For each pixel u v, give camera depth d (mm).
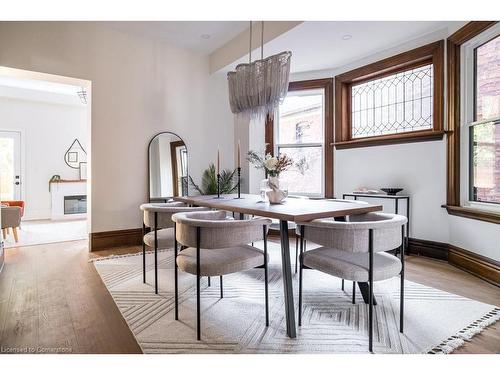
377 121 3943
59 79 3637
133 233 4059
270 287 2525
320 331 1816
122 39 3943
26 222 6191
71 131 7004
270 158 2574
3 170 6301
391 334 1771
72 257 3455
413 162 3477
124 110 3977
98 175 3805
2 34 3215
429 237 3359
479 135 2885
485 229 2701
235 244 1771
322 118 4453
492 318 1946
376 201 3861
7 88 5910
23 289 2475
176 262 1962
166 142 4309
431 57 3344
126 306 2152
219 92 4801
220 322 1928
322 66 4238
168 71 4320
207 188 4543
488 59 2779
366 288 2195
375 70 3793
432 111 3389
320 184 4500
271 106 2658
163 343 1688
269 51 3777
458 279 2693
